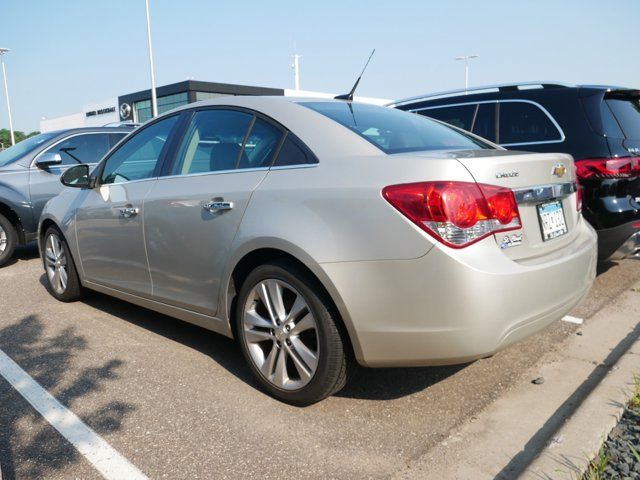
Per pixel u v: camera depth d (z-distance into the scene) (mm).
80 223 4238
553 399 2869
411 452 2422
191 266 3221
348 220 2453
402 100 6227
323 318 2568
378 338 2430
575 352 3438
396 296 2352
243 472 2289
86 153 7152
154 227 3455
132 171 3859
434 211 2264
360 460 2365
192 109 3605
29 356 3551
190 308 3318
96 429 2637
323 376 2623
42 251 4961
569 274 2658
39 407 2859
